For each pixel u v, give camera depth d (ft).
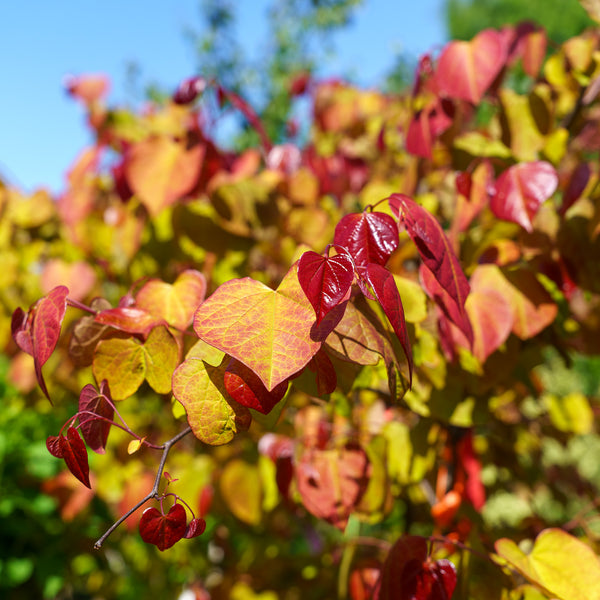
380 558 3.09
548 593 2.04
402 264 3.42
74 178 4.16
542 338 2.92
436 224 1.90
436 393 2.67
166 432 4.70
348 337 1.78
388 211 2.34
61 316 1.82
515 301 2.61
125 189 3.80
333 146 5.38
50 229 4.67
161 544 1.66
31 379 4.66
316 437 2.83
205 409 1.73
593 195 2.79
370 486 2.63
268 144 4.15
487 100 3.43
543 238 2.70
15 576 4.57
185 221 3.59
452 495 2.89
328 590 3.44
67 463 1.75
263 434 3.43
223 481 3.40
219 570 5.21
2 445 4.52
